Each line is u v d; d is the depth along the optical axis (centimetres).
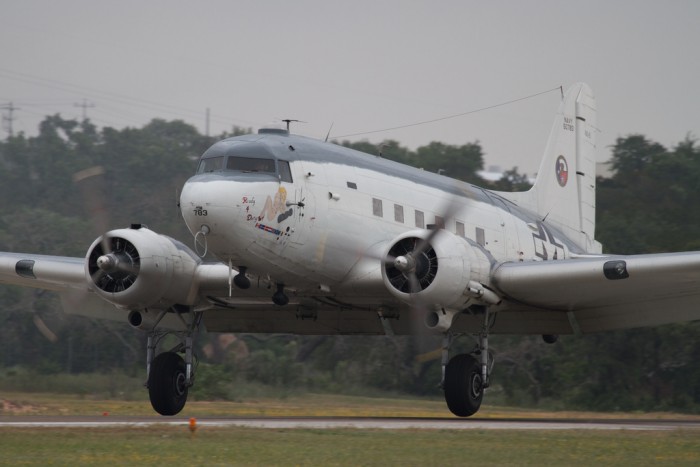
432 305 5800
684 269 5788
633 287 6091
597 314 6594
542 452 4178
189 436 4466
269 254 5844
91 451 4000
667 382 10775
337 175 6194
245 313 6894
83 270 6444
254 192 5697
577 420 6481
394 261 5797
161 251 5994
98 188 6038
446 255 5750
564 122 8656
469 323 6550
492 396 11325
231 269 5941
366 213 6281
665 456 4112
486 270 5988
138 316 6297
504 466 3822
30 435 4403
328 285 6272
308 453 4041
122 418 5591
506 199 7800
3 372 10981
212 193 5616
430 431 4859
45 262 6531
